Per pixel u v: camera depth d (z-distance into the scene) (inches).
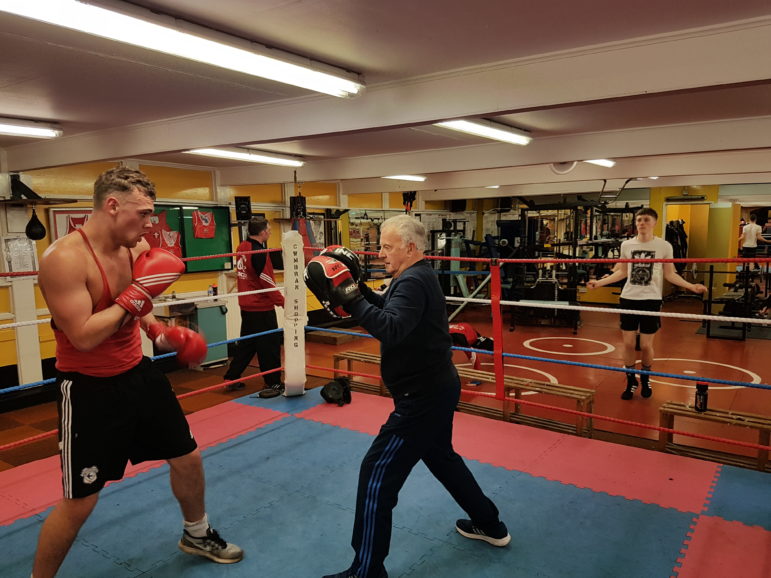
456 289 408.8
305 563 75.8
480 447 112.7
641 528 82.4
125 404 63.7
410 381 63.8
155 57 99.3
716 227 434.3
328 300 59.2
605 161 248.2
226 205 264.1
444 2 80.7
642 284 157.9
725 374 204.8
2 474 105.8
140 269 58.6
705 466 103.0
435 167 227.1
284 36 94.8
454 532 82.4
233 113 147.5
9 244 186.9
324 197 341.7
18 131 151.9
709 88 95.3
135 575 73.4
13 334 190.7
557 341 272.8
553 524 84.0
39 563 62.3
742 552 75.9
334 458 110.2
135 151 165.3
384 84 126.3
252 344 174.7
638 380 181.0
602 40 99.4
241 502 92.9
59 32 86.0
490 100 114.5
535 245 357.7
